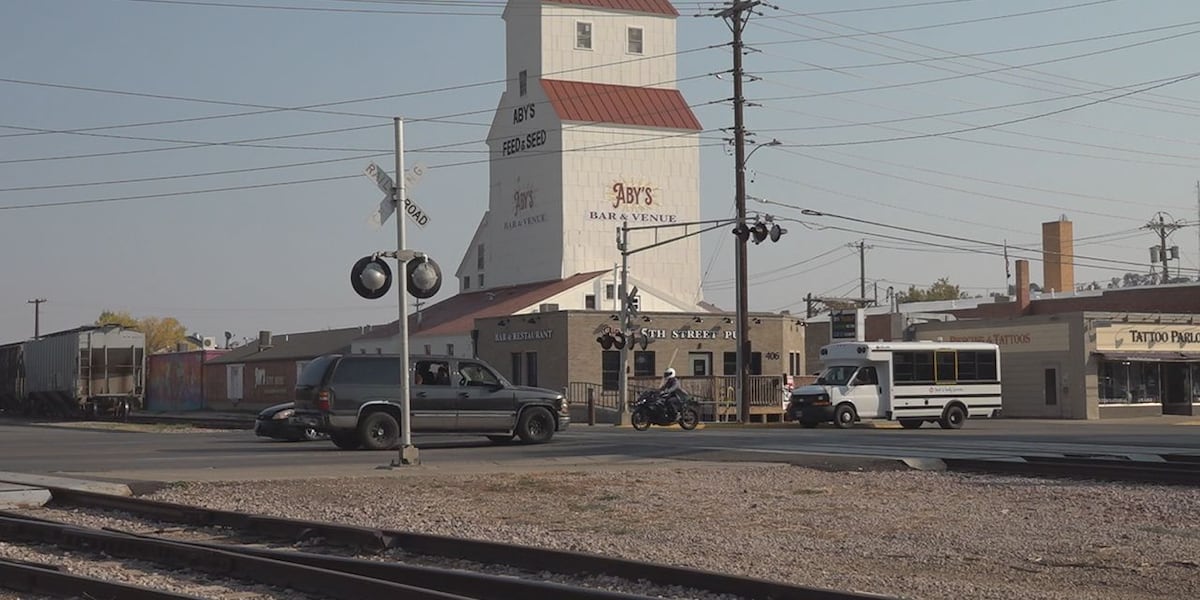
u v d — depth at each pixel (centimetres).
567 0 7100
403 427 2236
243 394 7738
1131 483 1866
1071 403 5303
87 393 6231
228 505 1694
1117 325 5359
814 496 1753
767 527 1433
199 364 8481
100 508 1664
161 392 9112
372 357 2739
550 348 5606
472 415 2800
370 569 1080
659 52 7325
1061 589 1023
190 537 1381
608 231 7000
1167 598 981
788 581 1062
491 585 978
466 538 1277
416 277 2197
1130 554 1200
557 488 1873
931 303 8438
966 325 5853
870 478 2005
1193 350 5619
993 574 1100
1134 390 5459
